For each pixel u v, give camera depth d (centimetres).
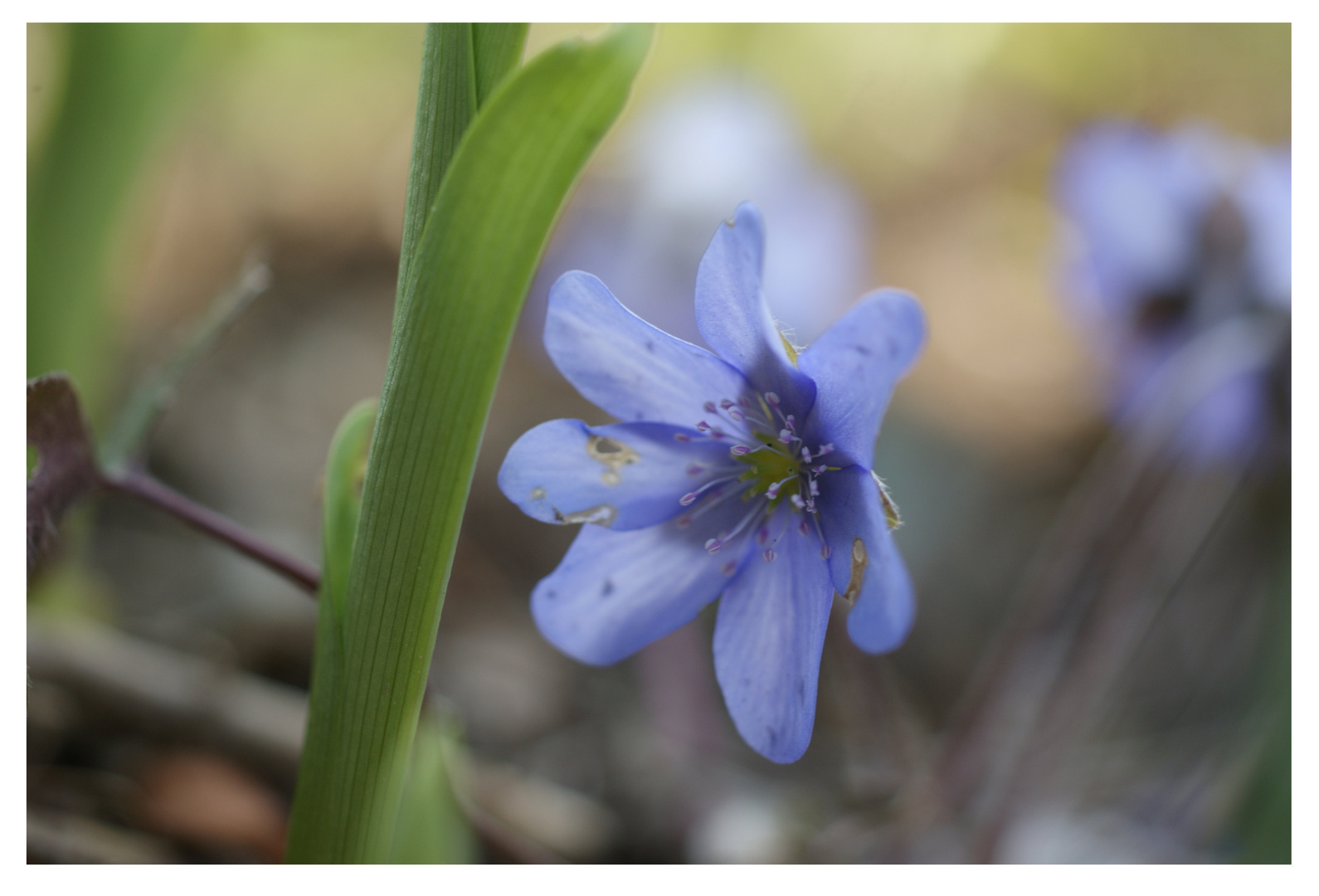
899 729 26
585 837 24
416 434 17
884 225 54
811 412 18
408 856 19
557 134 16
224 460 37
